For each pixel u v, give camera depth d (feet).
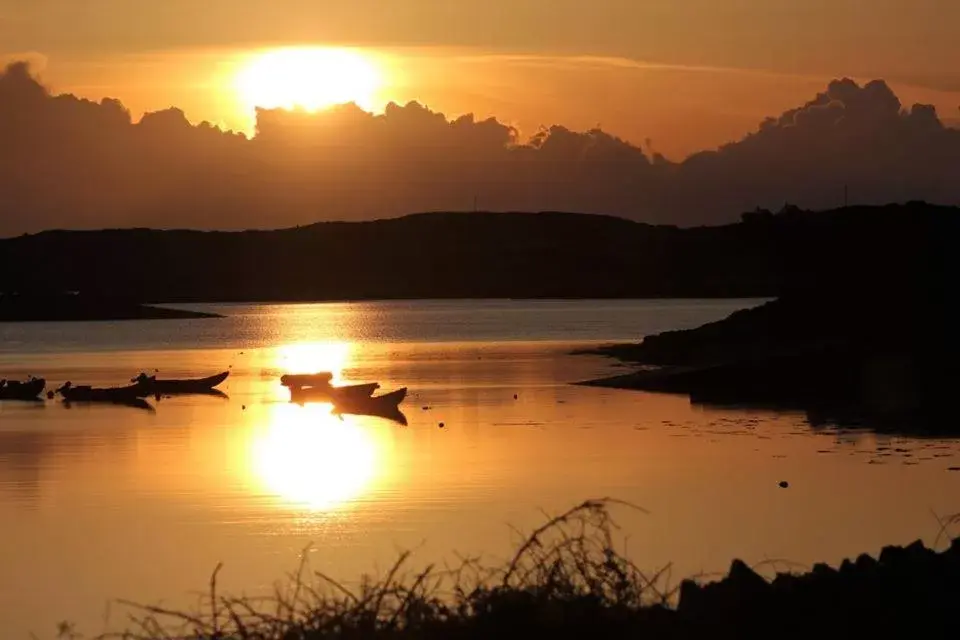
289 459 165.17
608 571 53.72
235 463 161.68
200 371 371.15
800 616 51.08
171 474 151.43
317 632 48.70
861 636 49.80
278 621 50.90
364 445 179.52
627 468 146.92
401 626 49.78
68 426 216.13
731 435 178.81
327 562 95.50
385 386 288.51
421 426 204.54
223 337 610.65
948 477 136.15
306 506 124.06
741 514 112.88
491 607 49.01
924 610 51.78
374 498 128.47
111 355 467.11
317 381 271.08
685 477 138.82
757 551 94.53
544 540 96.89
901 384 228.22
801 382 240.32
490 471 147.33
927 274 321.32
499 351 438.81
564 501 123.34
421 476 144.56
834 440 171.42
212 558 99.14
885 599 52.85
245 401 267.80
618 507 117.19
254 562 97.19
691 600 52.80
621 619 49.16
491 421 206.90
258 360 421.59
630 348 392.68
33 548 104.22
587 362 363.97
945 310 287.48
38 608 82.84
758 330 325.01
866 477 136.77
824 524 107.24
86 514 121.80
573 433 185.57
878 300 308.40
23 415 238.07
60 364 412.98
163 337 618.44
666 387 254.27
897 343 254.88
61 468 158.40
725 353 321.93
